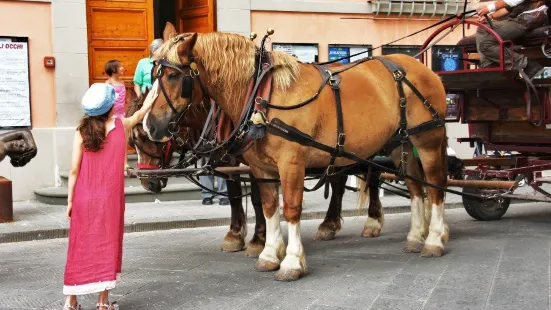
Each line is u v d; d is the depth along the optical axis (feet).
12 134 22.41
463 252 22.27
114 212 15.37
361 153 20.17
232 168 22.16
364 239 25.55
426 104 21.45
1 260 23.44
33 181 36.35
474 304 16.38
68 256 15.24
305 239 25.80
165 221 29.50
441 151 22.29
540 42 25.04
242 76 18.61
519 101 25.58
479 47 25.20
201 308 16.74
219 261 22.09
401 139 21.43
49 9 36.63
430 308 16.16
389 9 42.32
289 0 40.96
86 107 15.21
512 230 26.27
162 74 18.43
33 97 36.45
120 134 15.70
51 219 30.30
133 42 39.32
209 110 20.52
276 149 18.56
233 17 39.93
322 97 19.17
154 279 19.80
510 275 19.02
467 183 25.57
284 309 16.43
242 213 23.93
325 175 20.02
